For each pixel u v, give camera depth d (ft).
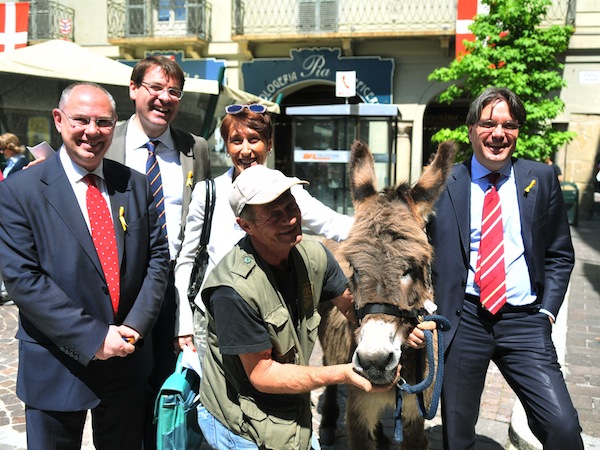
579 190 49.93
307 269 7.53
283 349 7.00
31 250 7.85
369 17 51.13
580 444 8.32
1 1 56.13
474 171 9.53
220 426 7.46
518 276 9.18
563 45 39.45
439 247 9.47
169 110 10.87
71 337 7.64
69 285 8.01
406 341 8.37
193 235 9.82
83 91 8.06
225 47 54.19
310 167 40.09
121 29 54.65
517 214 9.29
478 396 9.52
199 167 11.69
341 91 39.27
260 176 6.88
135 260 8.70
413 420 10.39
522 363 8.96
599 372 16.37
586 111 48.88
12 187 7.86
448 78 40.34
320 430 13.58
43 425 8.09
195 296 9.55
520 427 12.29
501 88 9.17
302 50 52.70
